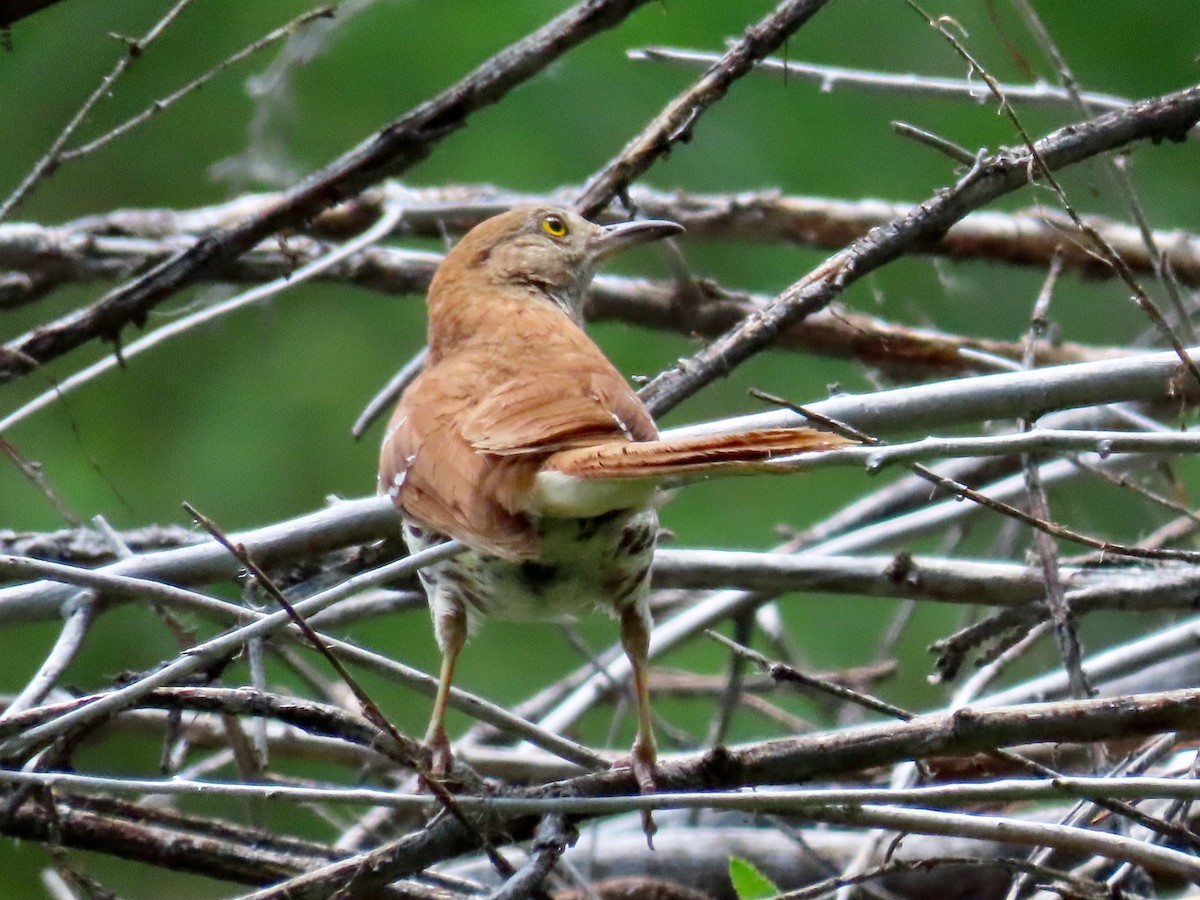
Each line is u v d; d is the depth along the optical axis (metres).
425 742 8.12
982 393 8.83
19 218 16.47
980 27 15.84
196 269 10.34
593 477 6.65
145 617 15.21
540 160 16.11
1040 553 9.21
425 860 7.27
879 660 12.22
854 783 9.80
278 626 6.96
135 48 8.97
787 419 8.88
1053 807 10.70
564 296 10.49
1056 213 13.89
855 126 16.05
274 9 16.72
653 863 10.91
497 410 7.75
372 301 17.42
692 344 15.45
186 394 16.80
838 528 11.96
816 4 9.84
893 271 16.28
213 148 16.70
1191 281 13.60
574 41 10.30
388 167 10.40
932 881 10.68
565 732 10.65
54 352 10.19
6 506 15.68
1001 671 9.59
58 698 10.19
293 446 16.73
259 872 8.48
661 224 10.73
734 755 7.41
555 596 8.30
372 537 9.17
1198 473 14.48
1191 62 15.53
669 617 12.45
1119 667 9.96
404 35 16.05
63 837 8.38
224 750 11.68
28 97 16.59
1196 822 9.37
